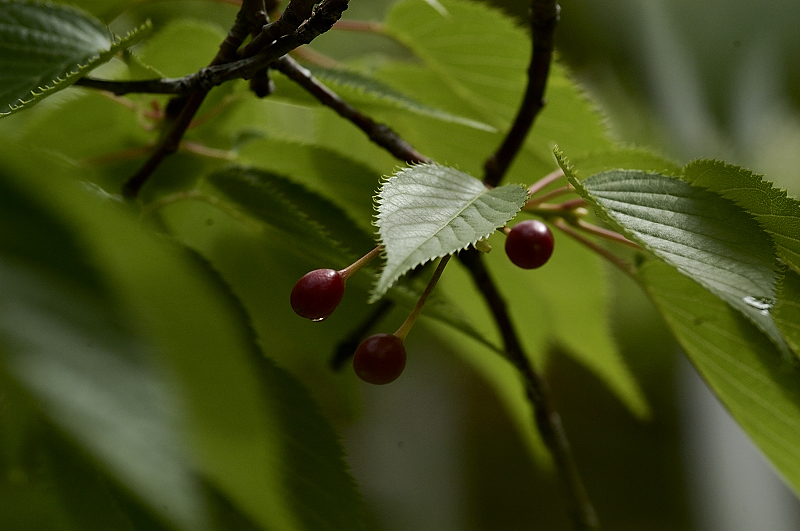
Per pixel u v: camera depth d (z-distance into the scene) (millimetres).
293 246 620
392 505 1891
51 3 589
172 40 657
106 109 651
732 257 538
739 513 1742
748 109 747
